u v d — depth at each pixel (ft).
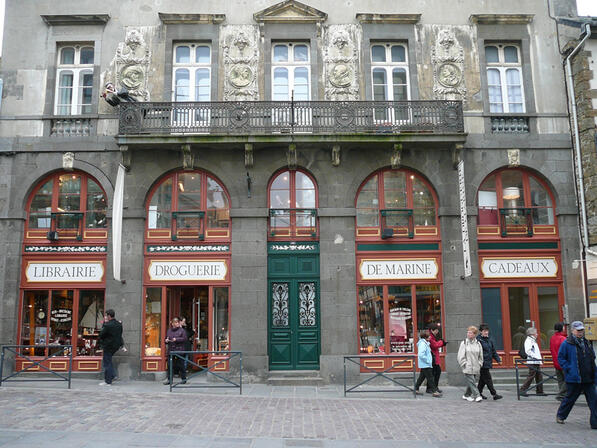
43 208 47.70
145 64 48.98
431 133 46.16
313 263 46.98
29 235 47.06
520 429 27.91
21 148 47.47
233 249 46.32
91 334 45.98
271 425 28.30
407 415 31.24
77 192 47.88
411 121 47.88
